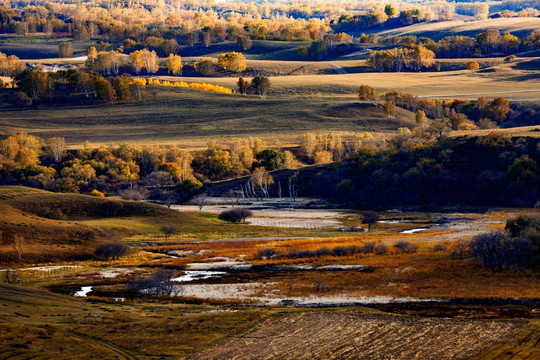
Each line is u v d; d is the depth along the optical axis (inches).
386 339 3302.2
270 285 5059.1
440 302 4286.4
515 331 3400.6
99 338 3238.2
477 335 3346.5
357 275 5285.4
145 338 3299.7
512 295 4384.8
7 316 3316.9
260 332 3454.7
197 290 4950.8
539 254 5315.0
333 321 3681.1
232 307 4256.9
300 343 3245.6
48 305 3841.0
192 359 2994.6
